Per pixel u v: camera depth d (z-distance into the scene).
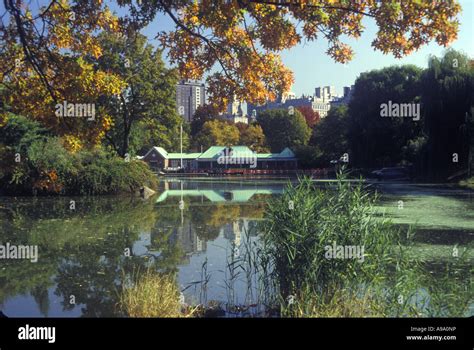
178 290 8.71
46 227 17.05
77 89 8.37
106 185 32.44
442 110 36.97
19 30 7.91
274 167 79.56
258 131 89.62
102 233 15.63
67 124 8.60
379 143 51.66
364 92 54.66
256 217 19.45
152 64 40.38
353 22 7.19
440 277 8.79
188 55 8.52
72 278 9.85
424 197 26.11
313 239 7.96
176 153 94.75
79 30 8.59
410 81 53.78
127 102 41.00
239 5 7.24
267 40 7.73
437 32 6.45
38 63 8.42
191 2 7.92
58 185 10.02
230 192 34.59
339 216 8.26
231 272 8.99
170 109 42.09
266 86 8.57
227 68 8.58
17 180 28.52
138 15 8.02
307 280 7.63
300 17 7.13
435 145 37.66
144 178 35.00
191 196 31.34
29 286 9.30
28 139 27.88
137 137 45.50
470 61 39.25
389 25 6.60
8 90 8.82
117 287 9.12
